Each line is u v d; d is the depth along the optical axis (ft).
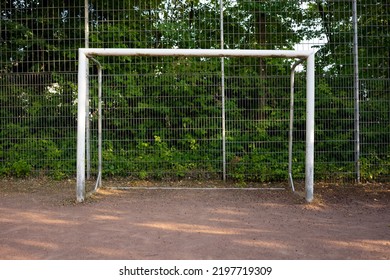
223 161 21.79
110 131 22.63
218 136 22.17
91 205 16.46
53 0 22.40
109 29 22.44
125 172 22.38
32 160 22.71
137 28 22.94
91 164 22.17
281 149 22.17
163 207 16.15
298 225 13.56
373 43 21.63
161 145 22.49
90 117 22.47
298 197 18.01
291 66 20.75
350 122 21.53
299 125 22.20
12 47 23.21
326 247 11.19
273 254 10.58
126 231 12.67
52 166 22.61
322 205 16.60
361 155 21.48
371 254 10.62
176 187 20.43
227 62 22.12
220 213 15.16
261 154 21.91
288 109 22.12
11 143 22.81
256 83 22.13
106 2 23.04
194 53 16.66
